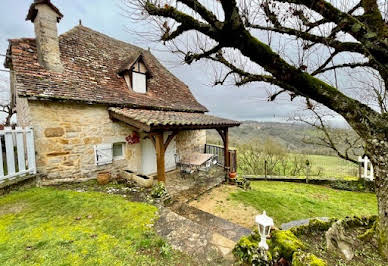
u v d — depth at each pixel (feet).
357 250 7.72
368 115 6.61
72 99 16.65
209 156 25.35
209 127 21.66
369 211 18.39
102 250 8.11
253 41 6.37
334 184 26.81
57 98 15.75
